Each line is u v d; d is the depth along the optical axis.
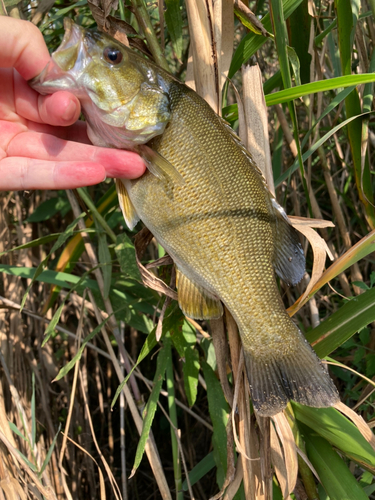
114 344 0.59
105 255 0.42
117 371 0.40
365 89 0.38
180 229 0.29
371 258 0.51
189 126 0.28
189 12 0.30
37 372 0.51
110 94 0.28
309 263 0.54
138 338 0.64
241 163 0.28
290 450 0.29
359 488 0.31
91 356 0.65
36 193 0.58
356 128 0.38
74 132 0.33
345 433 0.32
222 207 0.28
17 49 0.28
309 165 0.46
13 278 0.52
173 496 0.59
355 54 0.54
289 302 0.47
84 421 0.56
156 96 0.28
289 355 0.29
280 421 0.30
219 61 0.30
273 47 0.62
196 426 0.61
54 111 0.27
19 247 0.40
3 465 0.36
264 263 0.29
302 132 0.55
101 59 0.27
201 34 0.30
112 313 0.39
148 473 0.63
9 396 0.47
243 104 0.31
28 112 0.31
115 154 0.29
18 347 0.50
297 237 0.31
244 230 0.28
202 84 0.30
